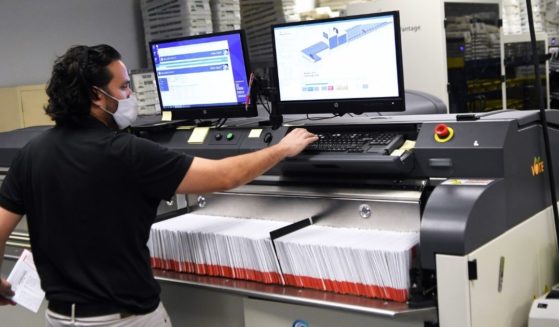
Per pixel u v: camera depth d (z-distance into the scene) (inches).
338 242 71.3
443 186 67.4
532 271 77.7
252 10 177.2
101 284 65.8
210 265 81.4
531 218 77.2
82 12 167.3
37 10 157.2
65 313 67.3
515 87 175.2
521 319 75.1
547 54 185.8
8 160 106.0
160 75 93.3
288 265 74.4
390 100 76.1
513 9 189.3
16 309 106.9
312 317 71.4
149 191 66.2
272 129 84.1
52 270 69.1
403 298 66.5
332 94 80.0
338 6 182.7
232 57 85.2
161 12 165.9
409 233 73.0
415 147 73.2
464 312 62.2
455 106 150.9
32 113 141.4
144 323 68.0
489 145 68.9
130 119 71.5
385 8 153.2
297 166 79.2
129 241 66.9
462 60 152.3
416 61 149.7
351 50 76.9
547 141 77.5
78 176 65.5
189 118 93.2
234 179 68.5
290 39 80.9
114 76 68.7
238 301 80.3
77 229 66.2
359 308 66.0
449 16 147.2
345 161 73.7
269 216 85.5
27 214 70.3
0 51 150.1
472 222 62.9
